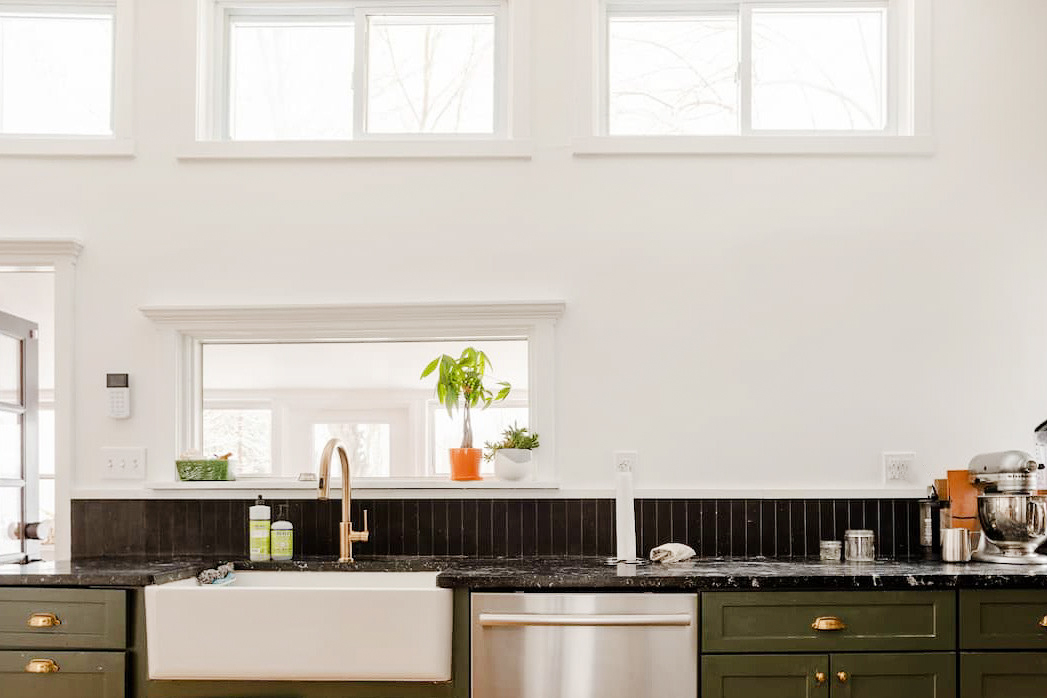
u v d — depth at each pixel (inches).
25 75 160.6
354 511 148.2
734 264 150.1
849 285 149.8
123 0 153.9
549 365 148.8
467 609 122.7
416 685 122.3
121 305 151.3
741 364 149.0
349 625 120.0
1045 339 149.2
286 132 159.3
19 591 123.0
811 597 120.8
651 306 149.9
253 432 155.3
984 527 137.3
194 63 153.6
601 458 148.3
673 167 151.3
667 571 125.3
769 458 147.9
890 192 150.7
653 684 120.1
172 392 150.2
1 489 164.4
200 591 120.4
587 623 119.7
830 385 148.8
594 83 153.5
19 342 172.6
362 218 151.9
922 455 147.9
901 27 155.7
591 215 151.0
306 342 155.3
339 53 160.1
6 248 149.3
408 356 155.1
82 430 150.2
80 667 122.1
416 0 158.2
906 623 121.0
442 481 147.9
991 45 152.3
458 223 151.6
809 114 157.8
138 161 152.8
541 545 146.6
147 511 148.4
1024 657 120.7
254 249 151.8
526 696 120.9
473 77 159.0
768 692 120.3
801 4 157.5
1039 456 145.6
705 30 159.0
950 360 148.9
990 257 150.0
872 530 144.7
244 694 122.6
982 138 151.4
